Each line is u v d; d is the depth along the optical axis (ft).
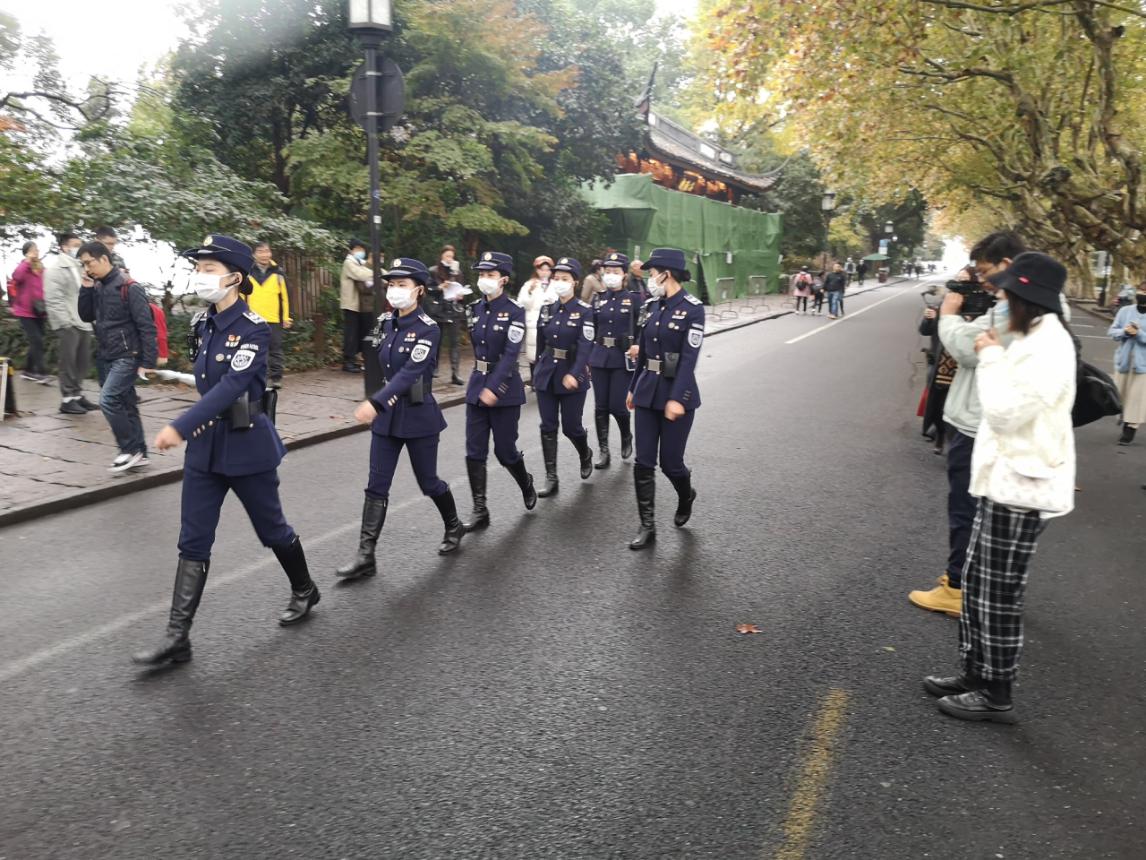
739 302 108.37
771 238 125.39
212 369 13.00
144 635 13.87
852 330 76.43
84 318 22.57
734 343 64.03
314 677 12.60
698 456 27.17
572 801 9.78
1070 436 11.21
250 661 13.07
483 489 19.70
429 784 10.05
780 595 15.98
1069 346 10.98
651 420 18.49
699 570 17.20
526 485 20.80
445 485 17.84
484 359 19.56
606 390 25.67
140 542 18.28
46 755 10.52
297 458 25.85
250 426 13.28
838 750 10.93
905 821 9.53
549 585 16.30
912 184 107.55
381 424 16.79
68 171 38.14
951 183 98.78
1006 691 11.67
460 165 44.55
